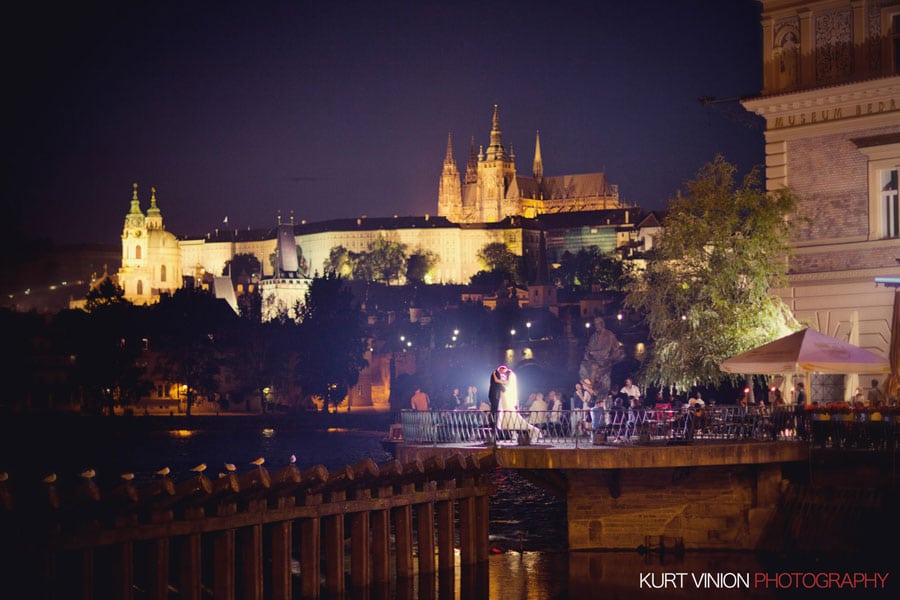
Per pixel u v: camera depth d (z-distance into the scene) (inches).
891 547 2005.4
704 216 2790.4
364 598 1809.8
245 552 1642.5
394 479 1856.5
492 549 2439.7
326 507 1752.0
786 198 2723.9
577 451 1982.0
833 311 2701.8
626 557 2137.1
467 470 1963.6
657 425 2234.3
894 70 2645.2
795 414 2177.7
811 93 2714.1
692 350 2753.4
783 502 2091.5
